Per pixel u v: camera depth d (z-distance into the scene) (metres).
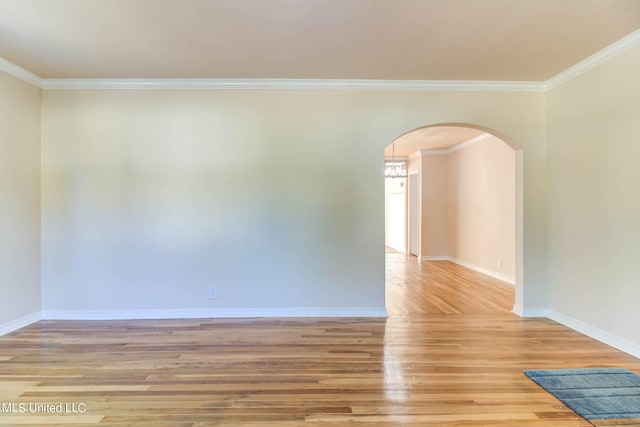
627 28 2.53
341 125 3.62
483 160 6.21
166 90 3.56
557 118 3.46
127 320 3.54
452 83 3.58
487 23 2.46
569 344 2.91
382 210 3.65
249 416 1.92
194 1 2.19
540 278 3.64
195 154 3.59
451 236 7.64
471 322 3.48
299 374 2.40
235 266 3.63
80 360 2.61
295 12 2.32
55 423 1.85
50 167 3.53
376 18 2.40
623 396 2.11
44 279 3.56
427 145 7.18
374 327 3.34
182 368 2.48
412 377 2.36
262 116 3.60
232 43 2.77
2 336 3.09
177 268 3.61
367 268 3.66
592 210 3.05
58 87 3.52
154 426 1.83
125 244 3.58
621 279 2.78
